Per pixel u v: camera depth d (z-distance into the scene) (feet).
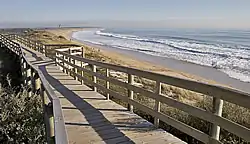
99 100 19.94
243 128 8.82
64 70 35.96
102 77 20.75
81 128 14.10
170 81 12.55
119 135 13.19
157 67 81.30
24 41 85.61
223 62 88.84
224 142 13.88
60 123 7.45
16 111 18.08
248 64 84.12
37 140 15.30
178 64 87.35
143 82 44.73
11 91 24.86
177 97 33.81
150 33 341.00
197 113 10.97
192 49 135.13
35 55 54.75
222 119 9.68
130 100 16.63
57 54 42.57
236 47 144.05
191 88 11.17
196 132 11.21
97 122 15.03
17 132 16.08
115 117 15.90
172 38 233.76
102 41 217.56
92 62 22.80
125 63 89.10
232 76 64.49
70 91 23.17
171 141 12.47
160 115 13.66
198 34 287.28
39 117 17.19
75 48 50.01
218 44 165.78
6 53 72.28
